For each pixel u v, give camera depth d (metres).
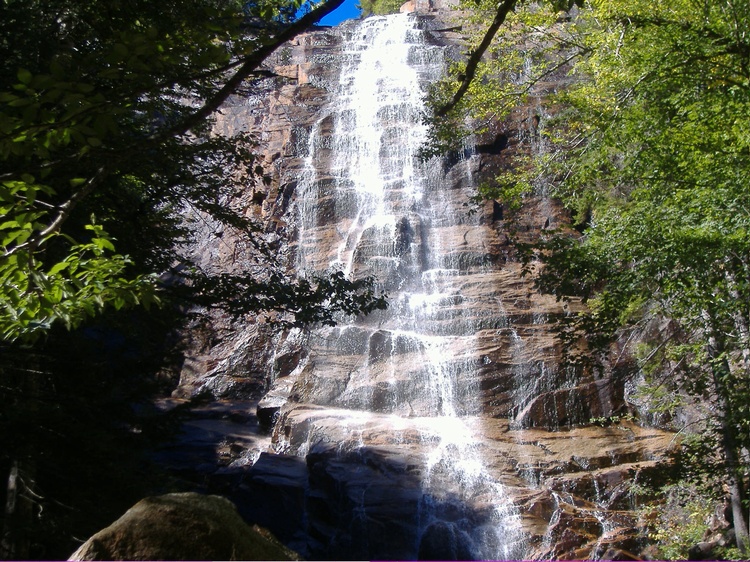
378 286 30.89
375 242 32.34
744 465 14.14
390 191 35.03
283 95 39.88
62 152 9.79
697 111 11.44
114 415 11.50
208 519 2.86
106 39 10.53
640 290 13.46
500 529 19.33
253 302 14.86
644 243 11.80
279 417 26.31
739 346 14.33
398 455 22.12
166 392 12.80
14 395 10.17
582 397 25.23
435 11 47.94
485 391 26.05
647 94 12.38
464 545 19.06
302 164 36.78
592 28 19.22
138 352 12.27
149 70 6.19
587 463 21.91
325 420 24.81
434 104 17.42
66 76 6.21
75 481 9.93
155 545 2.75
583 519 19.03
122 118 11.93
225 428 27.58
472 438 23.58
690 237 11.23
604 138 12.95
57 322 9.43
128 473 10.23
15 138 5.38
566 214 32.19
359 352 28.50
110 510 10.02
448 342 27.66
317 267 32.97
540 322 28.09
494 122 35.09
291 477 21.94
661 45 12.18
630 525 19.08
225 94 6.46
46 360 10.70
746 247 11.08
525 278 30.03
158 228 15.46
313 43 42.62
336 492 20.69
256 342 31.67
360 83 40.09
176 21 9.77
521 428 24.95
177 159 14.12
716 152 11.59
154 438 12.09
